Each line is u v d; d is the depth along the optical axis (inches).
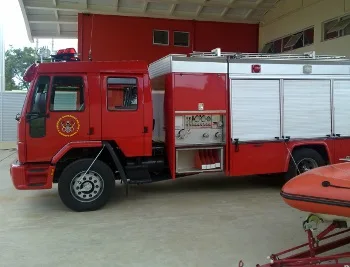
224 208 267.0
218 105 291.7
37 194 316.5
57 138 257.8
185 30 650.2
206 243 199.5
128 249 192.2
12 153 627.5
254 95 299.3
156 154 293.3
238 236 209.6
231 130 294.7
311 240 154.4
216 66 290.5
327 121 316.5
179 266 171.3
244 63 296.2
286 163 306.7
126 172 278.7
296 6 573.6
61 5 597.3
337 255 148.7
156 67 314.8
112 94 265.9
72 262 176.9
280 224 229.8
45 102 255.3
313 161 315.6
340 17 490.6
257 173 301.9
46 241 204.7
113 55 624.7
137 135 270.8
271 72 302.0
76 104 260.4
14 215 255.6
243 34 674.8
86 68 260.8
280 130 305.7
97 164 262.2
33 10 620.4
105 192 264.4
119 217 248.1
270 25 649.0
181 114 283.3
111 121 265.4
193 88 285.6
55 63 257.1
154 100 312.7
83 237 210.5
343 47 480.1
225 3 603.2
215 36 663.8
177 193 313.7
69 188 258.5
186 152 291.6
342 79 319.3
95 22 617.9
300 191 157.9
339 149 319.6
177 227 226.1
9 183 365.1
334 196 149.3
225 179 370.3
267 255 183.2
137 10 618.5
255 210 261.0
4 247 196.4
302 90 310.0
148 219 243.0
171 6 607.8
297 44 580.7
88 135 262.1
